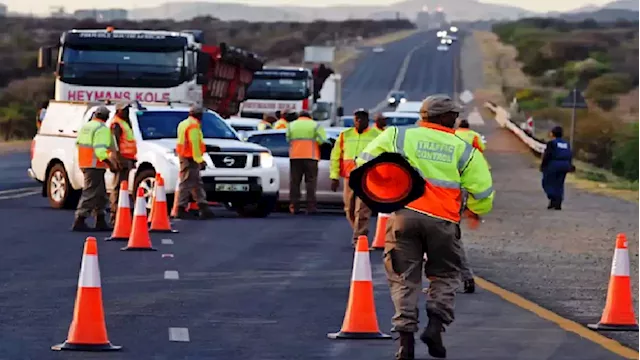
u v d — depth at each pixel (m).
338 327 26.53
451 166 21.64
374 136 44.16
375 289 33.00
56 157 57.97
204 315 27.81
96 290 23.33
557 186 67.62
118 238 43.75
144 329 25.80
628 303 26.98
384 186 21.09
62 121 58.62
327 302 30.17
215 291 31.73
